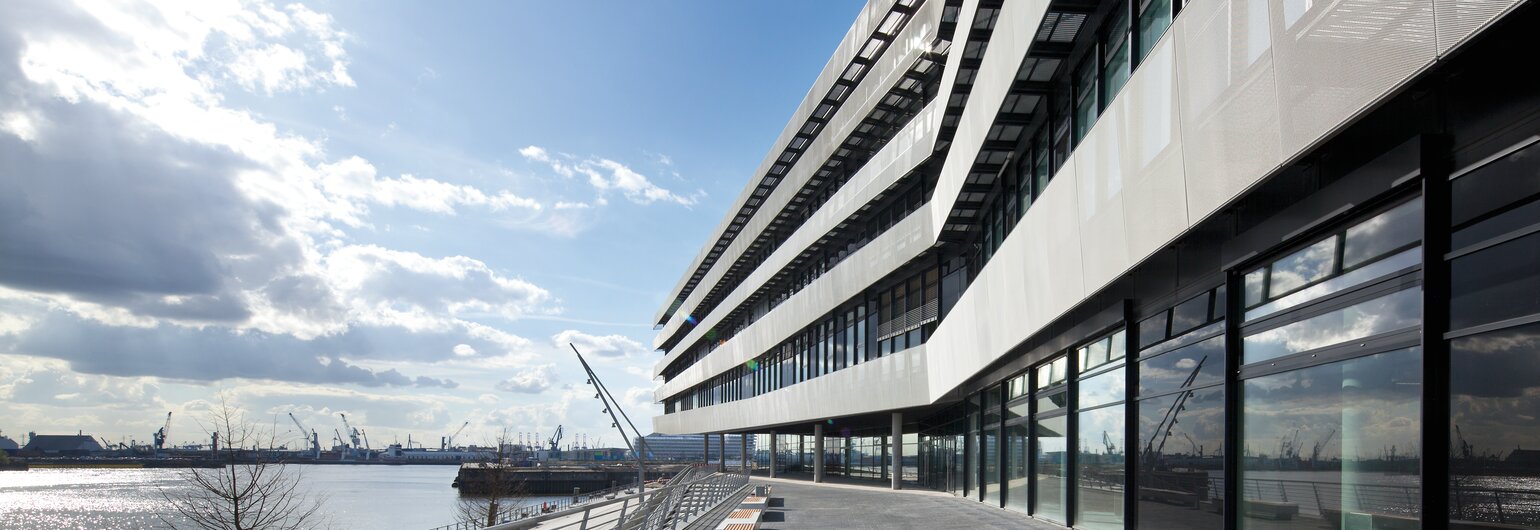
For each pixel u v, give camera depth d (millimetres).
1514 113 5910
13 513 98562
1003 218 21766
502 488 88938
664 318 91625
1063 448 18141
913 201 32156
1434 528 6672
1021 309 17359
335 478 188250
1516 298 5996
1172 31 9766
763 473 68625
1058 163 16250
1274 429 9367
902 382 32688
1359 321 7859
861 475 50531
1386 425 7434
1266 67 7676
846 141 35719
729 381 62625
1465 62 5910
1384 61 6109
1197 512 11266
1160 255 12242
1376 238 7656
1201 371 11195
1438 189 6738
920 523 20500
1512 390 6031
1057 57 15141
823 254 42125
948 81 23375
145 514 98562
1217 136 8625
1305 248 8828
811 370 44531
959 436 31812
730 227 58906
